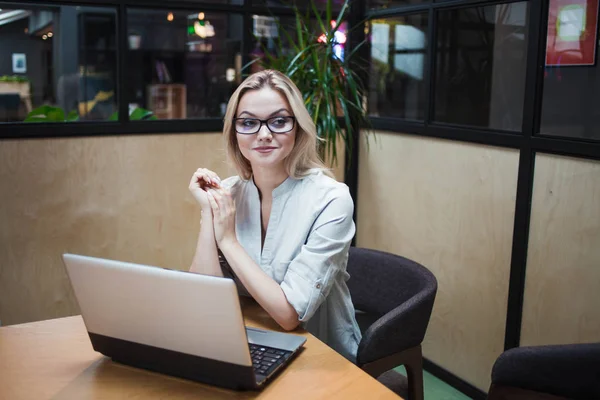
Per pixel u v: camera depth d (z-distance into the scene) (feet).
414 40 11.14
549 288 7.81
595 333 7.28
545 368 5.14
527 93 7.82
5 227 8.78
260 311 5.52
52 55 17.11
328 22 9.49
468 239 8.94
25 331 5.07
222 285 3.72
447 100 11.30
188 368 4.17
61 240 9.18
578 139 7.24
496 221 8.47
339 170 11.02
